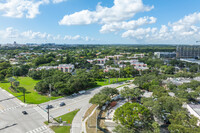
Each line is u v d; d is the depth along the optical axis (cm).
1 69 16538
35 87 10075
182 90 8856
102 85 12569
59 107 7950
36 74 14250
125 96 8694
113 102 8850
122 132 4731
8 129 5794
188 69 19825
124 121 5188
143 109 5638
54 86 9638
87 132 5691
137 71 16662
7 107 7800
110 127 6166
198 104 8050
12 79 11069
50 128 5925
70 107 7969
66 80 10944
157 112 6019
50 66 18650
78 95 9881
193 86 9931
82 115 7075
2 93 9988
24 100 8488
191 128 4638
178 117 5369
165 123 6488
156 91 8644
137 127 5144
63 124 6203
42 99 8994
